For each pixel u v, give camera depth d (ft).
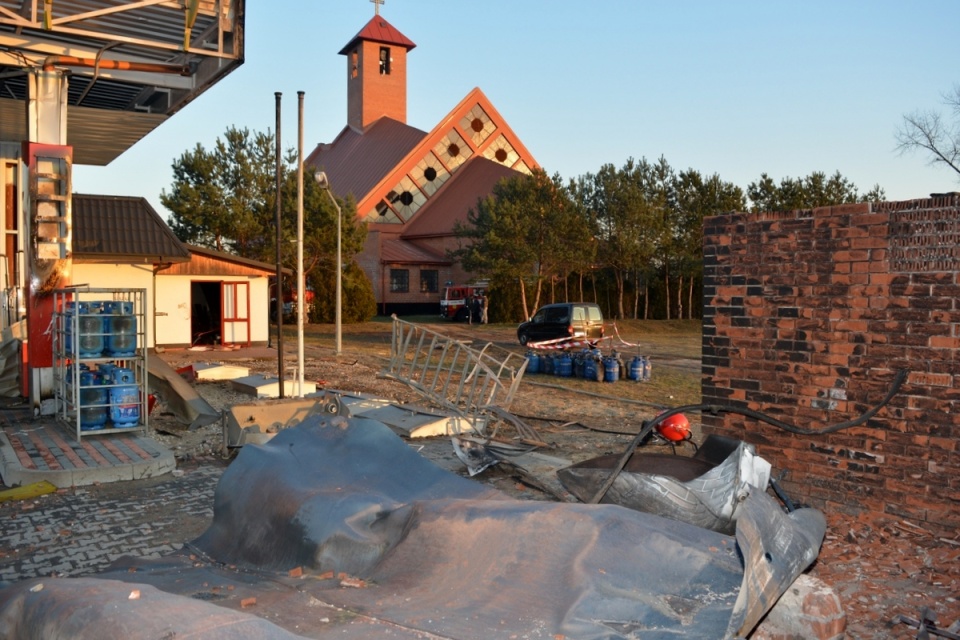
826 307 22.72
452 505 13.12
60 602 8.48
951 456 20.24
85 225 72.33
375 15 198.39
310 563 13.98
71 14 40.98
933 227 20.59
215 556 15.98
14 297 47.78
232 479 17.13
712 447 21.57
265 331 86.48
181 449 33.71
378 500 14.85
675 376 68.80
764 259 24.13
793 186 152.46
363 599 11.30
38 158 39.50
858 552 19.48
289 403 32.91
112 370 33.86
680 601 10.63
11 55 40.83
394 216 171.94
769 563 11.16
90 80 46.19
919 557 19.12
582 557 11.21
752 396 24.41
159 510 24.47
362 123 195.11
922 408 20.75
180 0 39.11
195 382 55.16
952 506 20.20
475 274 155.33
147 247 72.95
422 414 38.09
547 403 50.96
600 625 9.93
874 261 21.70
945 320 20.36
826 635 11.93
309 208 120.88
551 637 9.61
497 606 10.57
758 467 19.06
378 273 157.07
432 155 175.32
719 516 18.13
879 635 15.07
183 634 7.39
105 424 33.78
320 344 93.25
